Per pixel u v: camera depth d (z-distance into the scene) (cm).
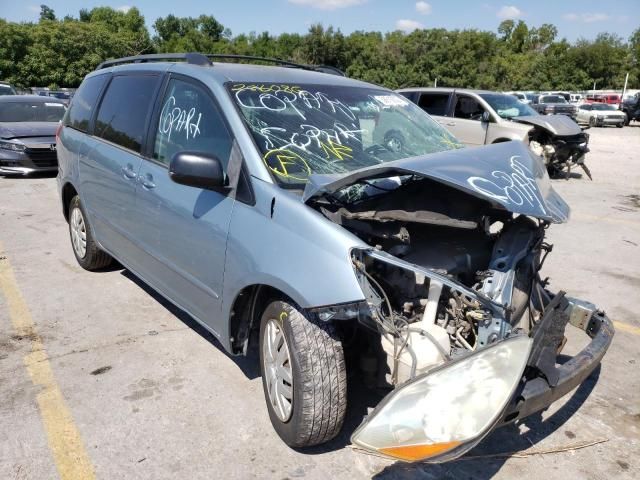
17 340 391
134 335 402
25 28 4497
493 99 1233
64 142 516
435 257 283
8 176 1044
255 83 345
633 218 842
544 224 302
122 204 404
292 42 7194
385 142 355
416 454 218
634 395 350
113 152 419
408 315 271
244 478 265
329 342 259
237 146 305
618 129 3061
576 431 312
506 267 273
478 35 5875
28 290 480
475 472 276
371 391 332
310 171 301
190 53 379
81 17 9175
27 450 279
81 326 415
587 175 1188
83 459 274
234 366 363
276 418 286
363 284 244
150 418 307
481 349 227
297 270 254
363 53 5534
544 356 242
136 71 429
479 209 289
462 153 302
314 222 257
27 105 1141
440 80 5566
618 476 276
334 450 286
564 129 1141
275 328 282
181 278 344
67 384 337
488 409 218
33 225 698
